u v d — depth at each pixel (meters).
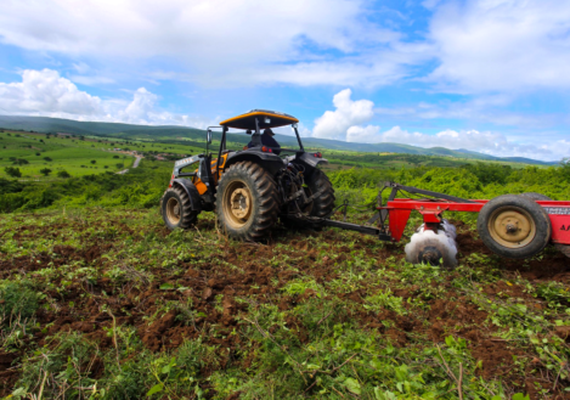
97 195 13.11
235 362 1.97
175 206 5.89
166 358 1.88
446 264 3.23
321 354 1.91
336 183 12.02
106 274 3.11
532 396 1.60
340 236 4.88
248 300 2.65
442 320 2.37
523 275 3.10
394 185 4.26
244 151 4.61
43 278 2.91
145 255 3.83
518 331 2.09
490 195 7.70
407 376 1.69
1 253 3.85
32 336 2.10
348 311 2.41
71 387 1.64
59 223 6.54
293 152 5.33
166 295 2.72
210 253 3.98
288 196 5.05
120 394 1.63
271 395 1.62
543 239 2.84
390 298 2.59
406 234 4.86
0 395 1.64
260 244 4.43
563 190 7.77
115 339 1.94
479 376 1.75
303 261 3.71
